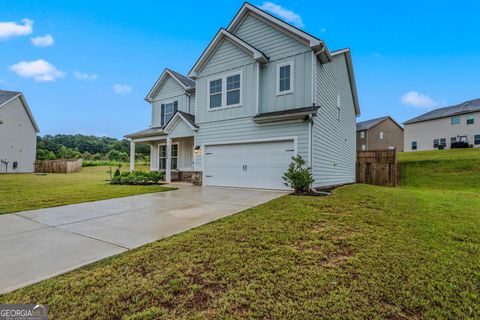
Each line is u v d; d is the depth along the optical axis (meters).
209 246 3.46
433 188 14.16
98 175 20.91
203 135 11.31
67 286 2.46
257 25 10.16
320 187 9.55
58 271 2.79
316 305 2.13
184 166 14.05
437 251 3.25
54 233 4.21
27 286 2.47
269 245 3.48
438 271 2.71
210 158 11.12
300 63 9.12
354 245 3.47
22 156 25.77
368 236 3.85
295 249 3.33
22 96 25.50
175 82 14.62
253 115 9.86
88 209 6.19
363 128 32.97
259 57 9.47
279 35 9.59
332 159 11.38
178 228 4.46
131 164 14.90
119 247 3.53
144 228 4.48
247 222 4.66
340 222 4.63
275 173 9.34
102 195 8.49
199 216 5.38
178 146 14.34
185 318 1.99
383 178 15.16
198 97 11.53
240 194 8.52
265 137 9.57
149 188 10.41
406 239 3.72
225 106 10.65
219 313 2.05
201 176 11.33
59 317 2.02
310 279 2.55
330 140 11.01
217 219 5.04
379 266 2.82
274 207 5.94
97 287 2.45
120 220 5.08
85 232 4.27
